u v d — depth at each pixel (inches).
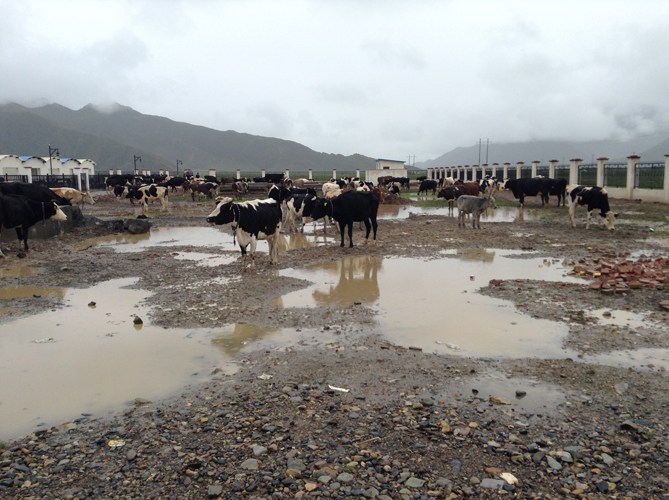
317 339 275.4
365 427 181.0
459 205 751.7
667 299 336.2
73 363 247.1
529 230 714.2
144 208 1085.1
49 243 625.0
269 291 377.1
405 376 225.6
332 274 437.7
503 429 178.9
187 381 225.3
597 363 239.0
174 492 145.9
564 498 141.6
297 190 948.6
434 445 168.9
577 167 1438.2
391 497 142.2
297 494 143.8
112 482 151.2
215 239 684.1
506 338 273.9
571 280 405.1
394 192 1441.9
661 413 189.8
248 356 252.5
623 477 150.4
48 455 167.5
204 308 335.0
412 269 456.8
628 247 553.0
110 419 192.1
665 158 1062.4
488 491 144.7
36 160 2043.6
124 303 353.1
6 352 262.2
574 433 176.2
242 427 181.9
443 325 296.5
